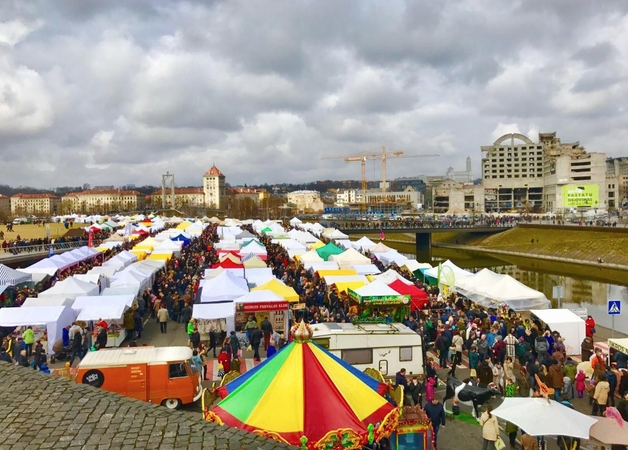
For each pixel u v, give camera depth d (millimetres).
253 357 26219
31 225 108375
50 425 9547
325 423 11570
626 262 84875
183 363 19234
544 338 24406
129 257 46969
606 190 190500
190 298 34156
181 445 8859
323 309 30828
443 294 37750
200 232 83812
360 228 118875
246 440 9242
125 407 10477
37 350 22750
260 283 36938
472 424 18875
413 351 21969
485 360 22188
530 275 82188
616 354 23094
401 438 14422
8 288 35688
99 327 26656
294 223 98812
